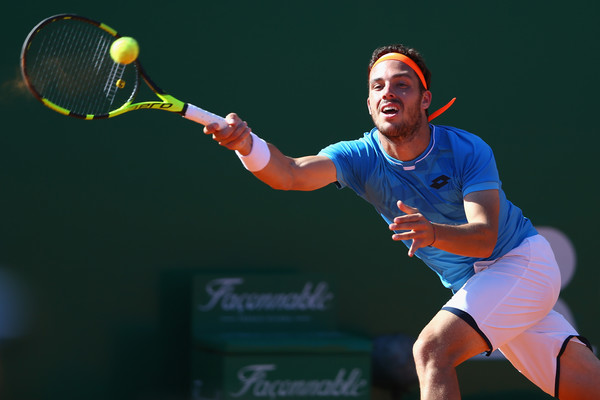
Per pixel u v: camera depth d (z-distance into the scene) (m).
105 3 15.91
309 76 16.86
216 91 16.41
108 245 15.88
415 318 17.09
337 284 16.48
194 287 15.38
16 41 15.45
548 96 17.80
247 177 16.53
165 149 16.19
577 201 17.83
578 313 17.69
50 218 15.66
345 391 14.54
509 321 10.66
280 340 14.62
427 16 17.39
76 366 15.65
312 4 16.92
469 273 11.46
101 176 15.91
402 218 9.05
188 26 16.33
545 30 17.83
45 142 15.67
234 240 16.42
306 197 16.78
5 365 15.35
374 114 10.77
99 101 15.39
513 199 17.61
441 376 9.84
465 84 17.48
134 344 15.88
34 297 15.53
